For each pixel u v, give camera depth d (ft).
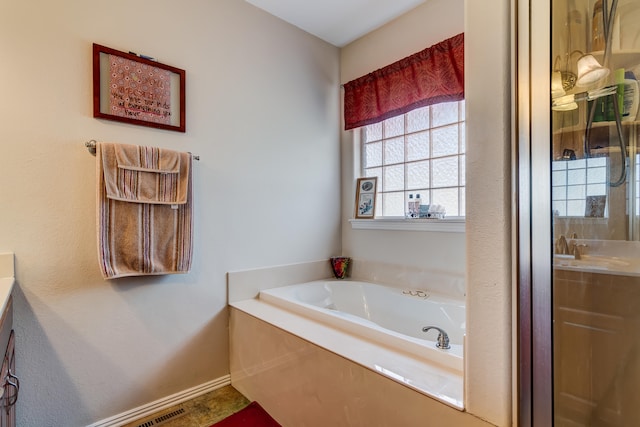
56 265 5.06
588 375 3.05
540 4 2.96
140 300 5.84
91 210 5.35
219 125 6.86
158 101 6.01
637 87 2.98
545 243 3.03
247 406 6.17
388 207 8.68
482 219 3.23
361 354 4.46
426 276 7.55
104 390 5.49
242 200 7.25
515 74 3.02
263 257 7.64
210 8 6.75
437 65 7.00
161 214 5.81
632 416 2.96
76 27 5.21
